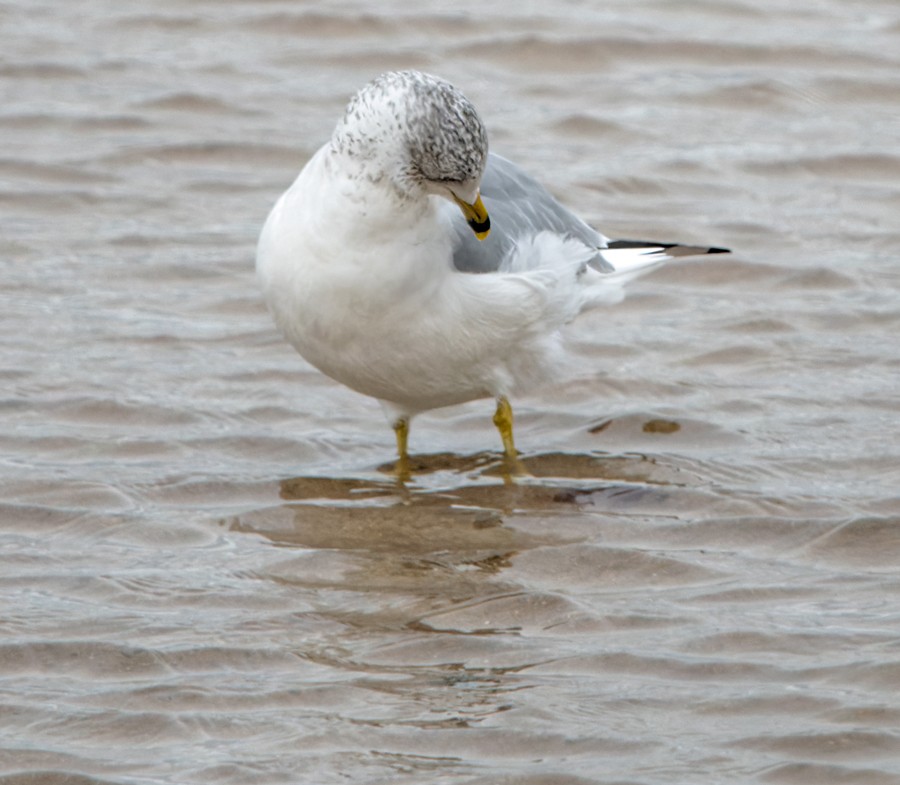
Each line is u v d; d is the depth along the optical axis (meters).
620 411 13.75
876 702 9.12
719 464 12.73
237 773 8.52
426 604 10.52
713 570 11.02
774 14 23.55
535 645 9.95
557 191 18.39
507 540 11.55
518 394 12.82
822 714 9.04
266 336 15.19
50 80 21.27
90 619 10.19
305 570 11.02
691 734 8.88
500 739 8.85
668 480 12.52
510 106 20.89
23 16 23.28
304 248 11.47
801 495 12.09
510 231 12.37
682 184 18.75
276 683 9.45
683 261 16.67
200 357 14.68
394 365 11.98
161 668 9.62
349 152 11.20
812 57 22.17
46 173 18.62
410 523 11.82
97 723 9.01
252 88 21.25
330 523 11.80
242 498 12.20
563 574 11.01
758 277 16.47
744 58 22.19
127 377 14.15
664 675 9.55
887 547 11.31
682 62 22.20
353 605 10.49
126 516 11.76
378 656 9.81
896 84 21.50
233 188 18.62
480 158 11.16
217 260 16.75
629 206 18.16
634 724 9.00
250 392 14.02
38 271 16.31
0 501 11.90
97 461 12.69
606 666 9.67
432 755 8.71
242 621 10.22
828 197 18.53
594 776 8.47
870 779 8.41
